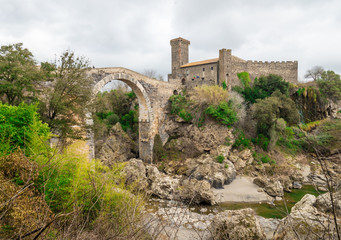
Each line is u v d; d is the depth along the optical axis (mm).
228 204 21812
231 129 35625
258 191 24719
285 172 29156
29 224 4562
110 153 35562
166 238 6590
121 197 8297
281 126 36031
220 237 11859
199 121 37719
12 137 8547
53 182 7355
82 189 7930
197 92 40062
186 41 59625
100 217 5828
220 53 45688
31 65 17484
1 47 16359
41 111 17188
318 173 30984
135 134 42125
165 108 41031
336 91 49031
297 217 9680
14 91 15586
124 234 5340
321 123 43594
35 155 7652
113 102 46719
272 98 36750
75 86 18797
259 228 12430
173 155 37438
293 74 49438
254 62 48125
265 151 35594
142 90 36094
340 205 8008
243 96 44000
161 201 21266
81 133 19656
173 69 59062
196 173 28312
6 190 5082
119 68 32031
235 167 32031
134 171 27016
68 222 5816
